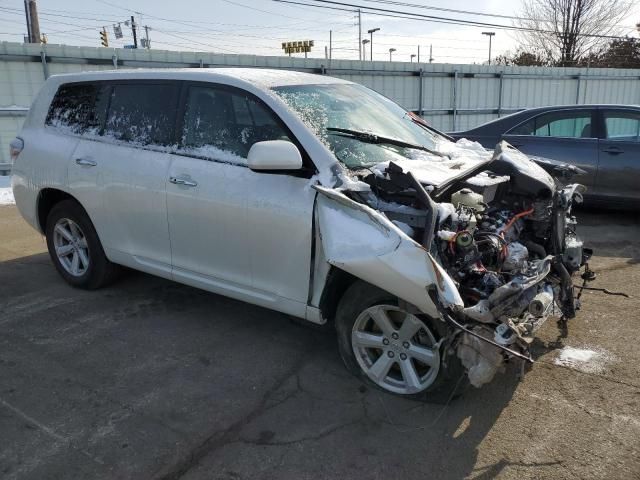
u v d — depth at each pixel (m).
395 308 3.13
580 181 7.11
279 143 3.23
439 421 3.06
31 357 3.78
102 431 2.98
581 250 3.83
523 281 3.00
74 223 4.83
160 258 4.20
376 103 4.46
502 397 3.27
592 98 23.20
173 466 2.72
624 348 3.81
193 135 3.91
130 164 4.17
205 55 14.52
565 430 2.96
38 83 12.74
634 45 38.34
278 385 3.44
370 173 3.30
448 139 4.66
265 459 2.77
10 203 9.18
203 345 3.96
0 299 4.79
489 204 3.67
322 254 3.27
